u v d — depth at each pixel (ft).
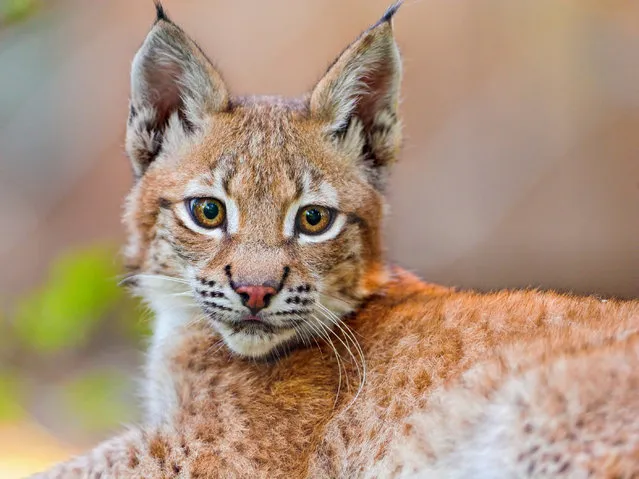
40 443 53.16
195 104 34.50
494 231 67.92
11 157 77.82
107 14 76.07
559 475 26.94
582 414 27.17
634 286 63.77
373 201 35.04
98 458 31.89
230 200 32.50
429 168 69.82
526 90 68.18
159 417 34.14
